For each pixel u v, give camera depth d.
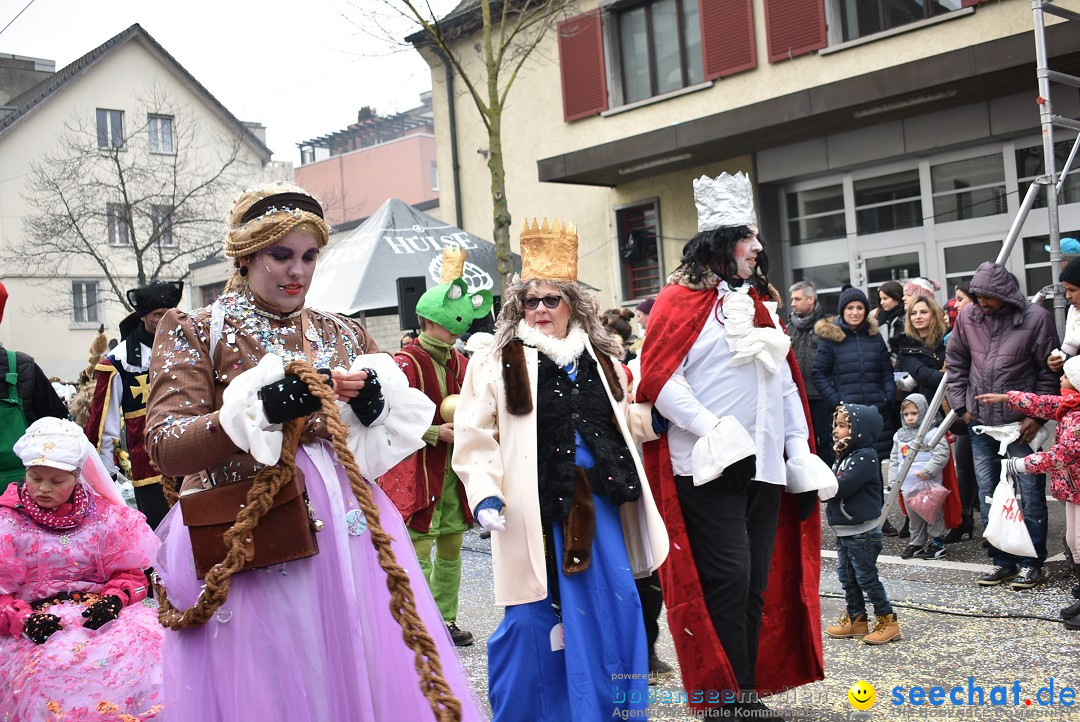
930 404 7.22
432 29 11.06
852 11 12.45
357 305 11.62
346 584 2.80
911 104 11.09
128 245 29.67
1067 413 5.25
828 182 12.93
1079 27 9.38
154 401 2.73
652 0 14.32
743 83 13.38
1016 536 5.66
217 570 2.62
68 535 3.82
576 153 13.66
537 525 3.56
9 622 3.71
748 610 4.04
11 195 29.19
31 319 29.39
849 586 5.18
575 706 3.41
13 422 4.92
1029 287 11.30
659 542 3.68
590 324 3.94
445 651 2.97
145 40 30.77
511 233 16.20
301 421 2.80
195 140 31.52
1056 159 10.96
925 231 12.09
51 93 29.47
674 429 4.00
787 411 4.21
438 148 17.11
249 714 2.64
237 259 2.90
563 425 3.67
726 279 4.10
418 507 5.43
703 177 4.15
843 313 7.77
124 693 3.62
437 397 5.63
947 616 5.42
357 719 2.76
